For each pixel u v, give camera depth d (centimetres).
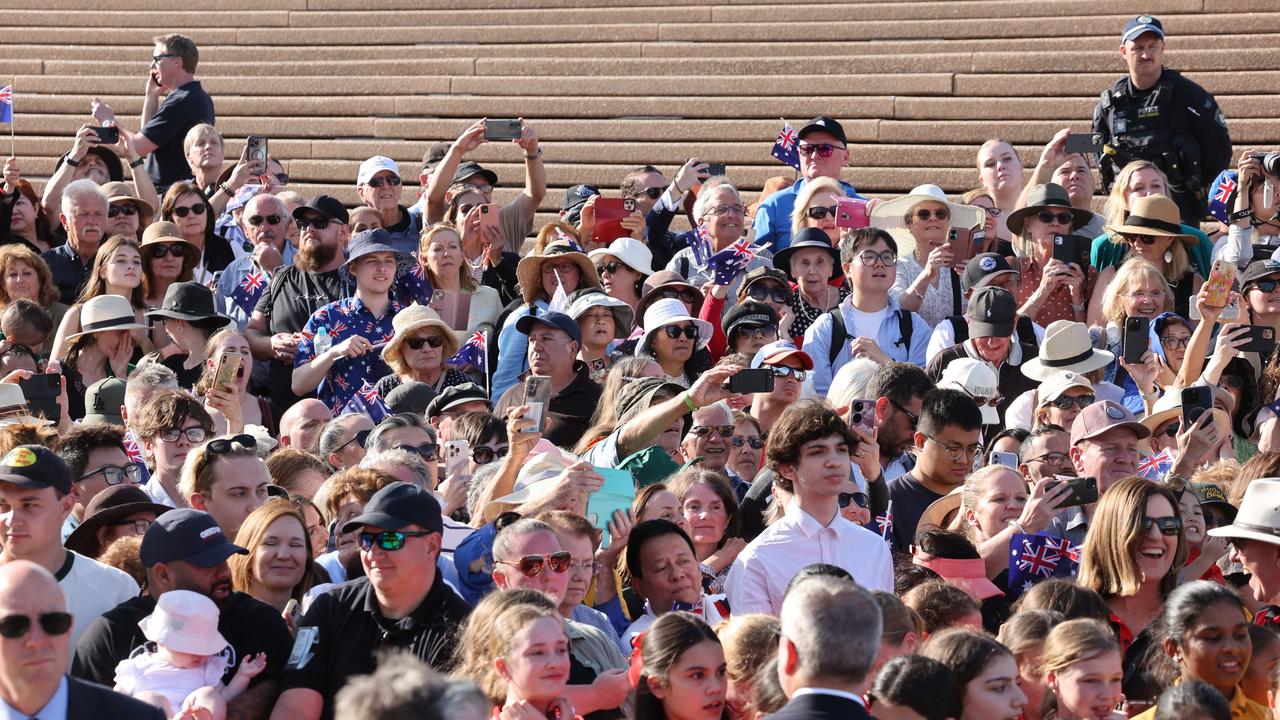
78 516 2078
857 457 2136
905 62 4341
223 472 1931
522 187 4391
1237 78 4078
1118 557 1888
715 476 2064
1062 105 4147
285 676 1614
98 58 4966
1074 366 2698
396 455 2023
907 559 2019
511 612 1493
